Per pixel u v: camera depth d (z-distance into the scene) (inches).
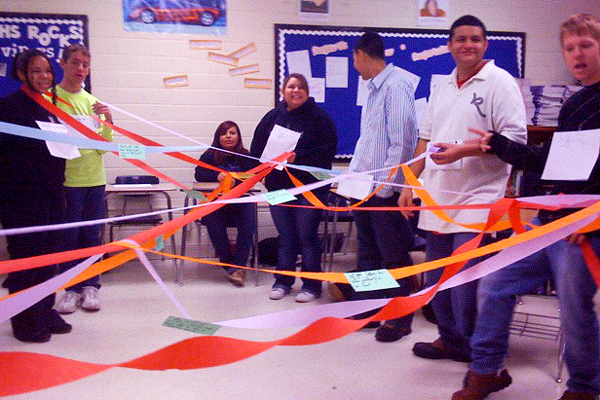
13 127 48.2
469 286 82.8
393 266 100.7
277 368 89.0
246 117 179.2
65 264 116.0
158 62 172.2
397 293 102.9
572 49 62.8
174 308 122.5
